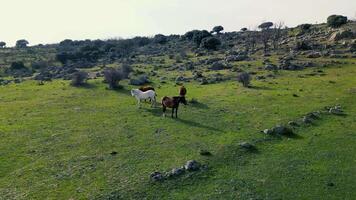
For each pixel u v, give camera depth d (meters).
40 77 88.00
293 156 33.69
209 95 56.47
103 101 55.34
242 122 42.75
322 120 43.19
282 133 38.62
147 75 79.12
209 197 26.84
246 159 32.97
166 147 35.78
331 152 34.53
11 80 88.88
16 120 46.47
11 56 158.50
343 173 30.55
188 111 47.78
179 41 169.50
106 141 37.94
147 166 31.64
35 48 193.00
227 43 143.12
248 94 56.09
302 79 66.81
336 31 120.44
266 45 118.44
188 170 30.52
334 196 27.16
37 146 37.06
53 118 46.97
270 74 72.38
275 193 27.48
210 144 36.09
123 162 32.62
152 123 43.34
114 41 194.38
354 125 41.41
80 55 140.25
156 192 27.58
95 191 27.66
